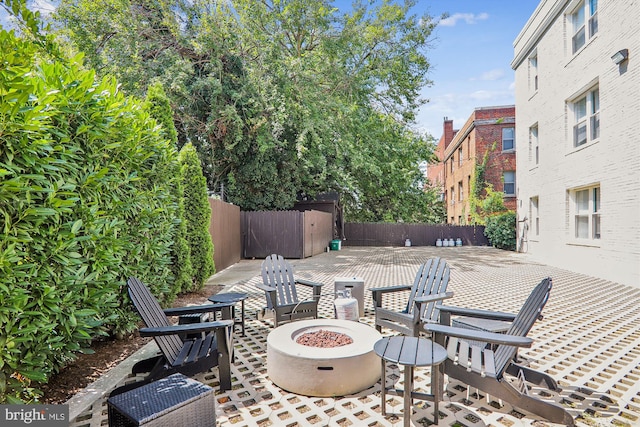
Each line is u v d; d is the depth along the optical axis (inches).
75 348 112.5
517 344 97.7
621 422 101.6
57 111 104.9
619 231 304.7
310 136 541.0
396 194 873.5
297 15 584.7
